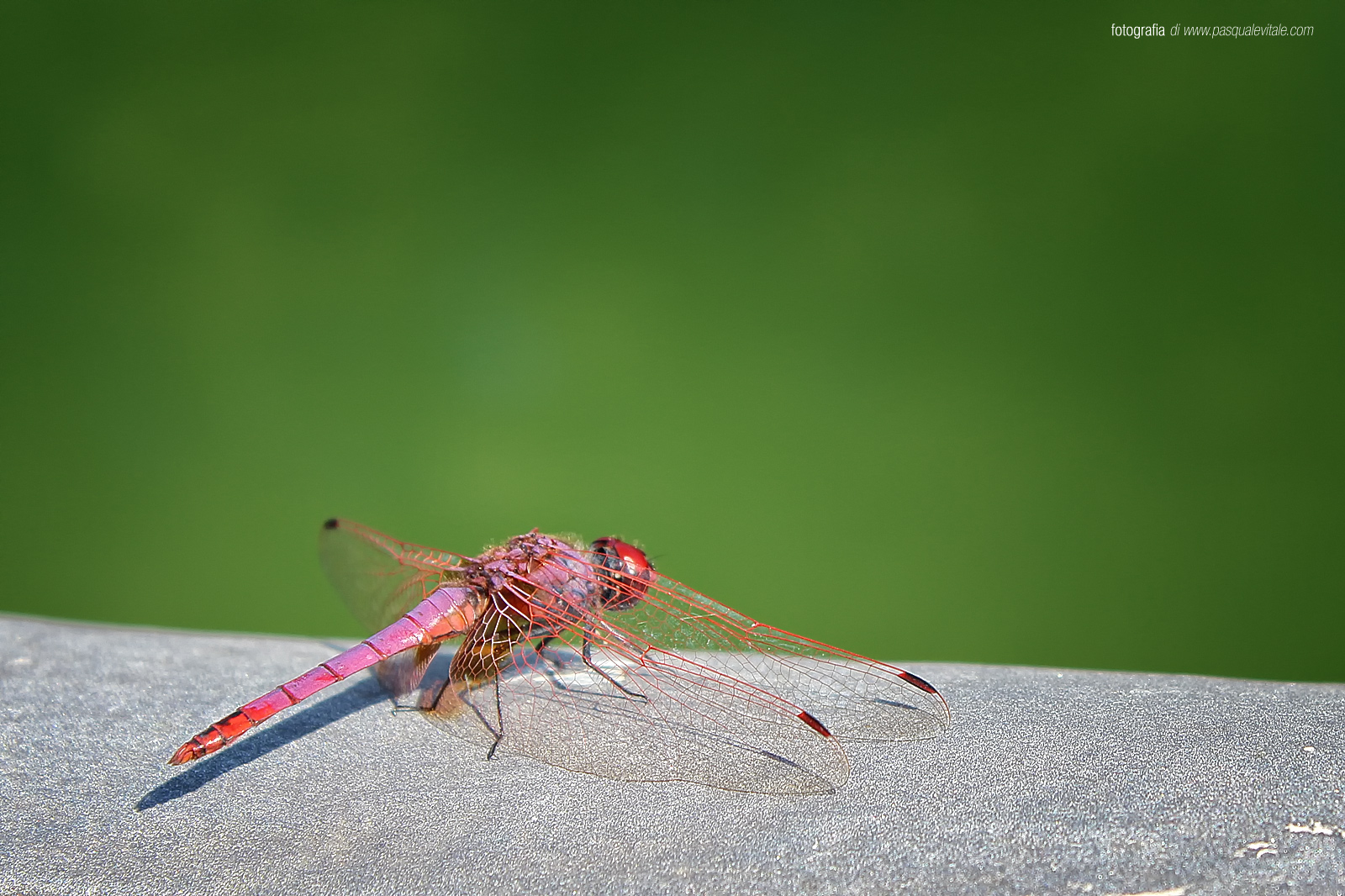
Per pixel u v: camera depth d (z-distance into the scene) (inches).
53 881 24.5
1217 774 24.7
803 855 24.5
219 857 24.6
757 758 24.8
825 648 25.2
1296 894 24.3
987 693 25.2
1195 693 25.2
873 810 24.6
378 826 24.7
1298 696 25.1
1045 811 24.5
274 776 24.9
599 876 24.5
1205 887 24.3
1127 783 24.6
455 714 25.1
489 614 25.2
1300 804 24.5
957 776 24.7
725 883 24.4
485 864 24.5
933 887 24.4
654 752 24.8
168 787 24.8
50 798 24.8
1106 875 24.4
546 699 25.1
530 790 24.8
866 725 24.9
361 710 25.2
